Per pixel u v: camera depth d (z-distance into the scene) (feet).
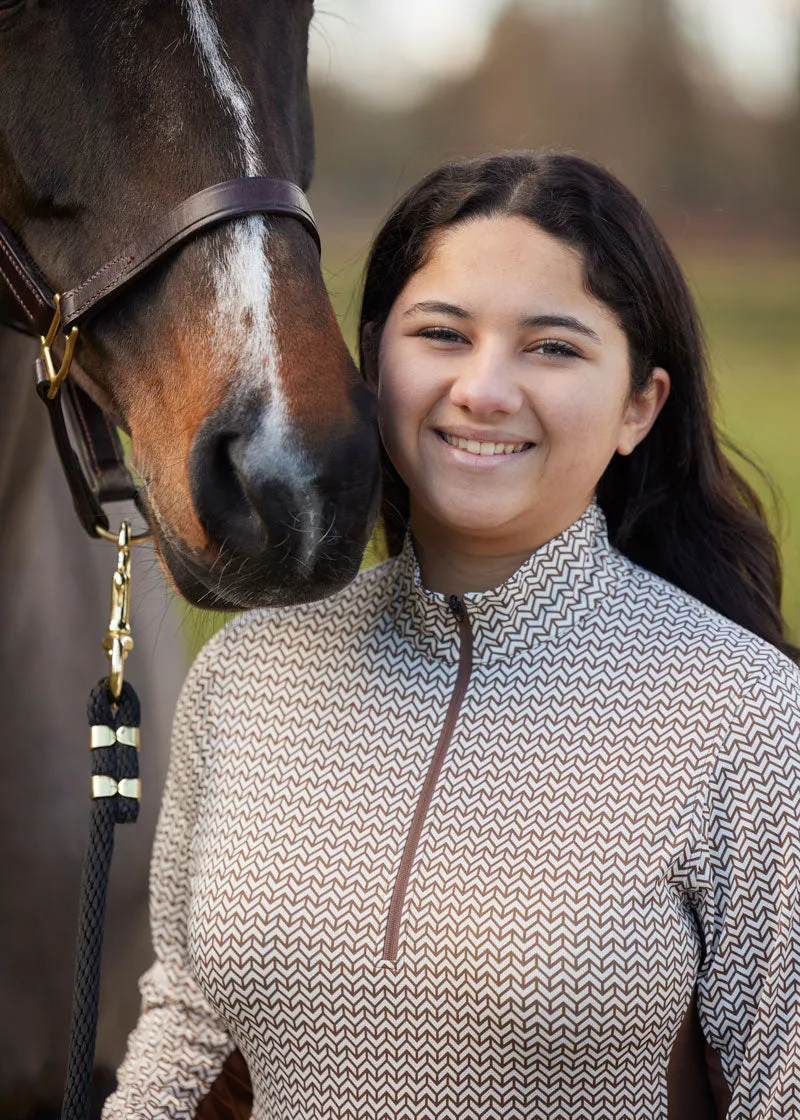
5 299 5.37
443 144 54.44
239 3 4.79
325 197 48.24
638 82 63.10
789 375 32.96
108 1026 6.47
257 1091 4.51
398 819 4.22
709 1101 4.33
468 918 3.99
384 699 4.45
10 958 6.29
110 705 4.58
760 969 3.99
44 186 4.81
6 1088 6.32
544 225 4.29
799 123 60.80
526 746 4.20
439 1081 4.04
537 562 4.36
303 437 4.09
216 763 4.64
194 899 4.44
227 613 4.58
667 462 5.29
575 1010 3.89
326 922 4.14
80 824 6.42
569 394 4.22
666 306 4.69
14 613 6.15
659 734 4.11
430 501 4.38
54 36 4.66
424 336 4.36
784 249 53.26
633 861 3.96
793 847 3.96
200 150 4.59
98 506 5.38
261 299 4.38
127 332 4.75
